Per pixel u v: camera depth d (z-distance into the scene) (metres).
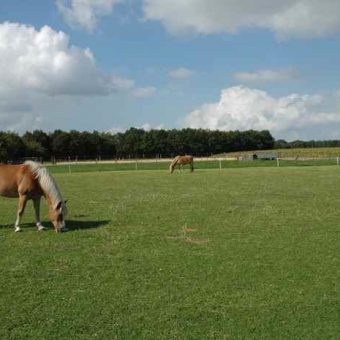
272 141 185.12
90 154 153.50
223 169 55.81
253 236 14.32
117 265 11.16
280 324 7.79
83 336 7.43
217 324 7.82
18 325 7.84
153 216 18.20
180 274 10.42
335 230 15.12
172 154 166.75
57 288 9.58
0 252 12.53
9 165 15.41
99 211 19.67
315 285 9.63
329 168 52.25
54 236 14.54
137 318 8.07
